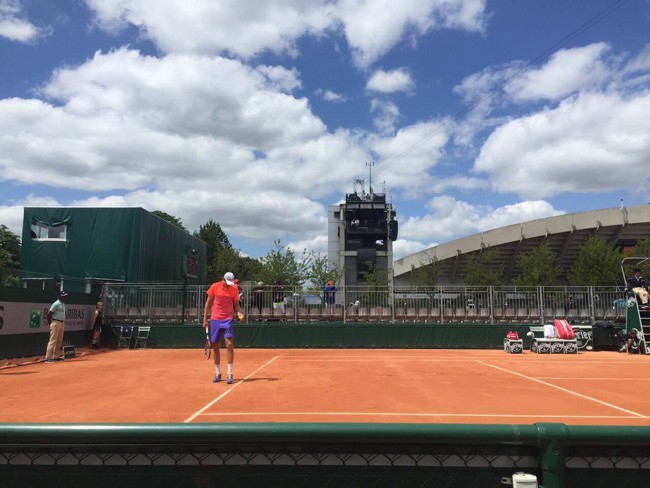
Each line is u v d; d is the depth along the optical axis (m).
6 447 2.20
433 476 2.21
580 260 44.84
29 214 25.41
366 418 6.72
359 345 21.14
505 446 2.20
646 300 19.36
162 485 2.22
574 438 2.14
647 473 2.21
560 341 19.03
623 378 11.34
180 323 22.08
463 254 61.56
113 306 22.08
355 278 66.88
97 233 25.23
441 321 22.66
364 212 69.25
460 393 8.96
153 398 8.38
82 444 2.13
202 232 72.88
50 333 15.58
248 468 2.22
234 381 10.48
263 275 40.06
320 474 2.22
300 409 7.36
